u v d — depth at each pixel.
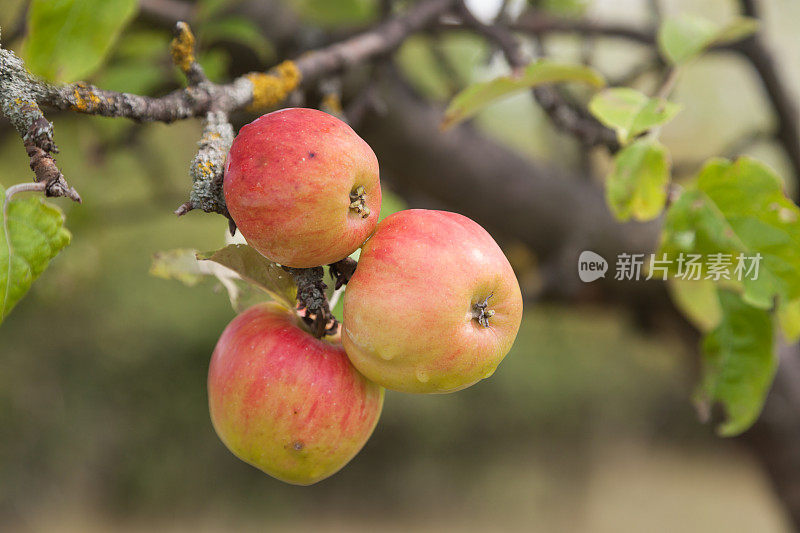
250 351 0.82
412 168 1.39
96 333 5.68
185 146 2.14
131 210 1.94
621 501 6.88
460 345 0.79
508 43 0.99
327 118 0.80
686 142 2.51
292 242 0.79
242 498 6.23
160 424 6.01
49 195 0.78
